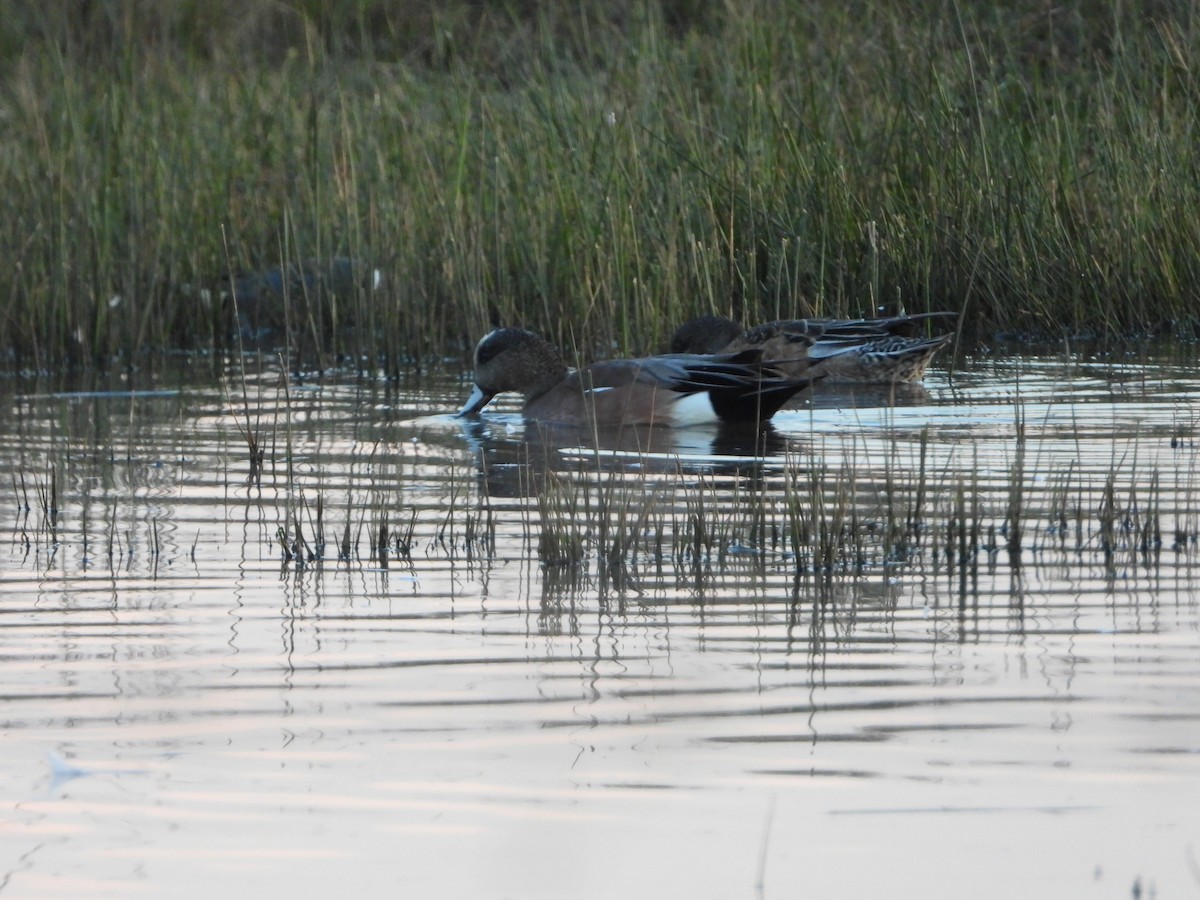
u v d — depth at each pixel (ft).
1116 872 17.42
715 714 22.09
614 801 19.31
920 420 46.57
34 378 60.03
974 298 64.39
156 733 21.75
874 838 18.24
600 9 84.07
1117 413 46.29
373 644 25.89
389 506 37.22
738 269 60.75
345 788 19.81
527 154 66.64
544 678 23.86
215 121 76.48
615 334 60.39
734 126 65.62
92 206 64.54
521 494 38.58
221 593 29.40
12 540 33.96
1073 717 21.68
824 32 76.48
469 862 17.87
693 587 29.55
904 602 28.09
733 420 47.75
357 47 96.17
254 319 69.82
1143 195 63.77
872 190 64.75
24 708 22.84
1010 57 70.13
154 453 44.45
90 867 17.94
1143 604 27.63
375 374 59.47
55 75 80.79
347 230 65.98
